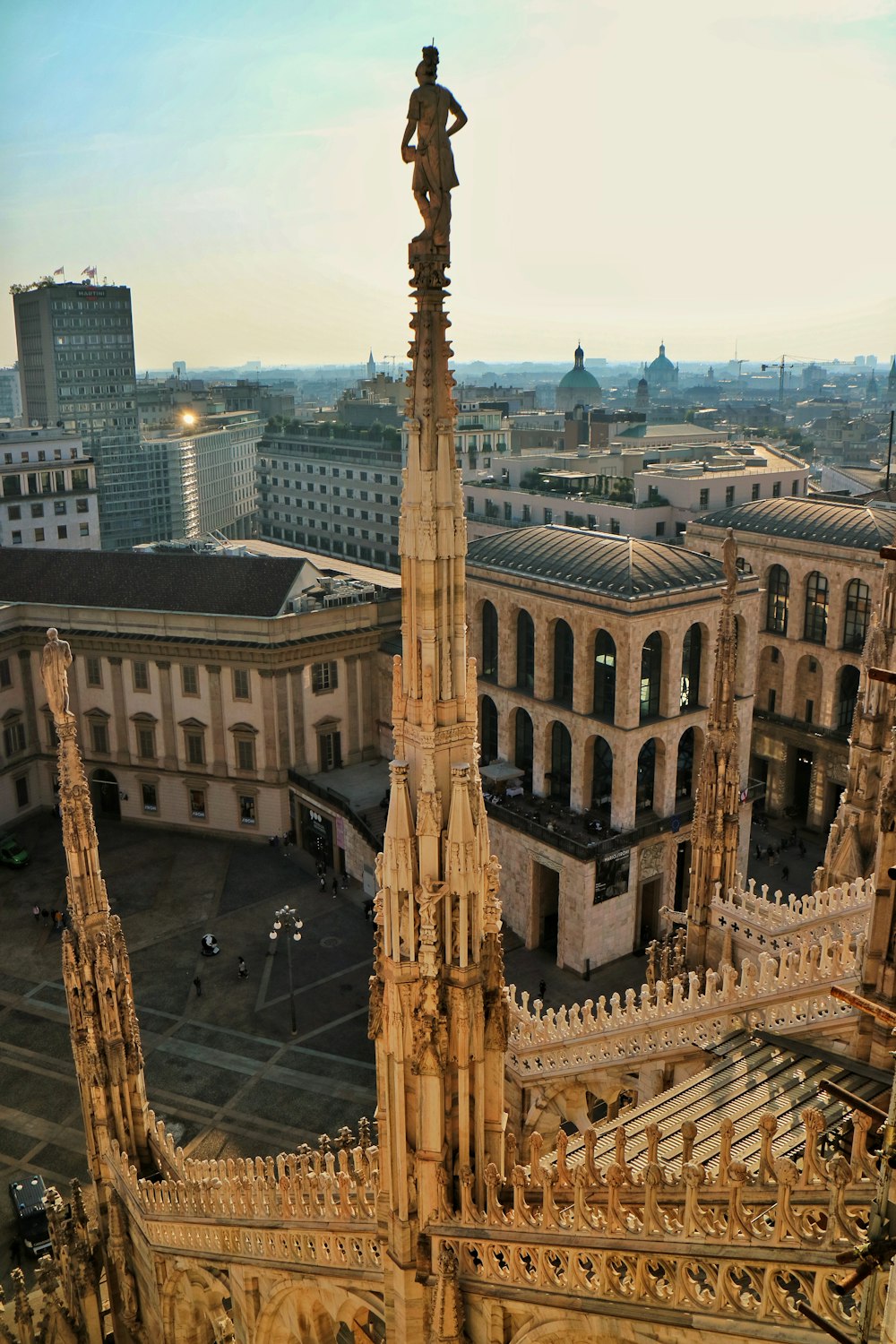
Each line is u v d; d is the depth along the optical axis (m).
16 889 83.44
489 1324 19.84
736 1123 26.61
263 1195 26.27
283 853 89.50
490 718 84.94
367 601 93.88
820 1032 29.58
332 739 93.25
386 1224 21.30
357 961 72.44
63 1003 67.75
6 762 94.94
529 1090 36.12
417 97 17.84
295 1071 60.84
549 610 75.25
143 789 95.12
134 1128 36.09
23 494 145.38
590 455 141.38
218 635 89.56
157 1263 31.94
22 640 95.69
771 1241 14.59
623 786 71.50
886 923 27.19
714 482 114.94
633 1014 33.81
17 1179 52.19
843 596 86.94
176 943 75.00
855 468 171.50
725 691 38.41
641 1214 19.62
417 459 18.92
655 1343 16.44
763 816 94.62
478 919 19.75
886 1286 11.86
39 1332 33.94
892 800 26.03
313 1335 26.31
